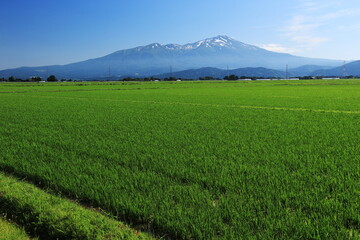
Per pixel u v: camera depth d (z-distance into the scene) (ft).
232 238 13.58
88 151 31.76
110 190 19.77
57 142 36.63
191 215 15.92
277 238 13.48
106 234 14.30
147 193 19.38
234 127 48.37
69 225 15.16
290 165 25.23
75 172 24.11
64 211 16.63
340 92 159.74
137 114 68.69
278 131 44.16
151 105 92.53
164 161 27.02
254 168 24.22
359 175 21.98
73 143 36.06
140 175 22.97
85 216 16.02
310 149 31.58
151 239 14.37
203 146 33.45
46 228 15.71
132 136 40.32
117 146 33.91
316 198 17.69
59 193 20.35
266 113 69.41
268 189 19.26
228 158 28.07
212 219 15.49
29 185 21.47
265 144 34.47
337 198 17.84
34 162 27.30
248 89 203.62
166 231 15.23
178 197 18.38
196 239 14.17
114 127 49.21
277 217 15.58
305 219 15.34
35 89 209.46
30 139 38.99
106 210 17.74
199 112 72.33
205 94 149.79
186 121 56.34
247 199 17.88
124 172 23.72
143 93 160.56
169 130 45.60
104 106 89.71
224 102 102.12
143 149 32.09
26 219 16.69
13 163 26.53
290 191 19.02
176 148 32.73
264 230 14.25
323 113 68.59
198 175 22.61
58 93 162.40
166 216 16.15
